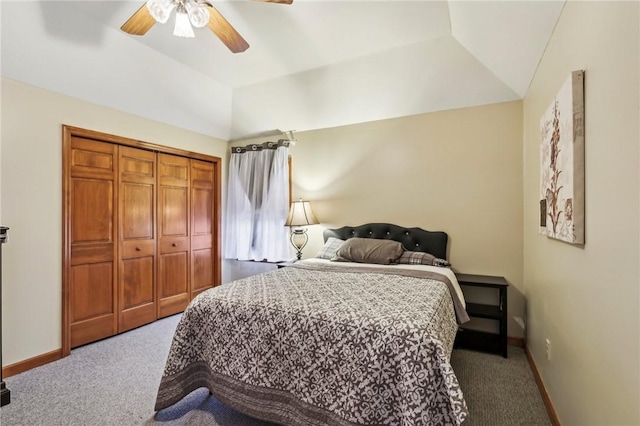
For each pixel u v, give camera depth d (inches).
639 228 34.7
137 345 109.3
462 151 120.0
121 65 106.3
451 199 121.6
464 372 90.8
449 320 71.7
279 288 77.9
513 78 100.0
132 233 125.2
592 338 48.0
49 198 98.2
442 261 114.4
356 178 140.0
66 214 102.0
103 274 115.2
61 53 93.0
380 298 68.5
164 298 138.2
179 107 134.0
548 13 63.9
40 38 87.0
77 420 68.4
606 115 42.9
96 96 109.1
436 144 124.5
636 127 35.1
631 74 36.2
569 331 59.1
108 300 116.6
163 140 136.0
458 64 105.7
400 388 49.4
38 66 91.7
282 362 60.5
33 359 93.3
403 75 114.0
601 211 44.7
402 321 54.1
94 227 112.4
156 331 122.6
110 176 117.3
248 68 120.2
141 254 128.6
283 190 153.4
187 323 71.1
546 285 77.0
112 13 87.7
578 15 53.2
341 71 118.0
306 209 140.5
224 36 77.3
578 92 51.7
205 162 159.0
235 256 163.8
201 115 144.3
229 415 70.0
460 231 120.0
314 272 99.7
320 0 81.6
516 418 69.7
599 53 45.1
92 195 111.9
